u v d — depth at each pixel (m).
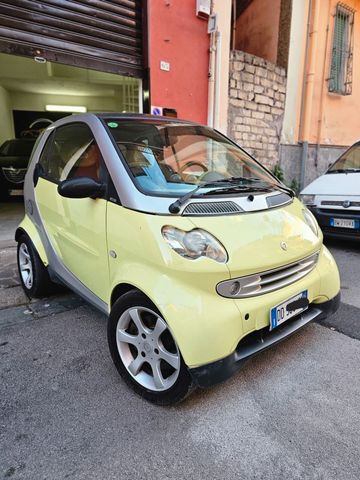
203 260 1.78
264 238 2.04
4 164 8.00
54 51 4.82
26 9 4.51
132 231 1.99
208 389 2.10
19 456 1.66
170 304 1.77
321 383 2.16
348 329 2.78
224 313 1.77
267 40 8.08
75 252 2.56
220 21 6.18
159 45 5.65
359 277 3.95
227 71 6.46
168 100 5.92
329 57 8.38
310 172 8.80
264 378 2.21
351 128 9.46
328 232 4.82
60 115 13.63
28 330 2.77
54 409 1.95
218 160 2.82
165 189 2.16
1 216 6.57
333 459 1.64
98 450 1.69
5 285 3.63
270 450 1.69
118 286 2.12
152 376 2.05
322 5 7.91
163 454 1.67
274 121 7.71
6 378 2.20
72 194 2.16
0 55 8.38
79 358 2.41
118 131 2.46
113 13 5.26
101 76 9.99
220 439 1.75
